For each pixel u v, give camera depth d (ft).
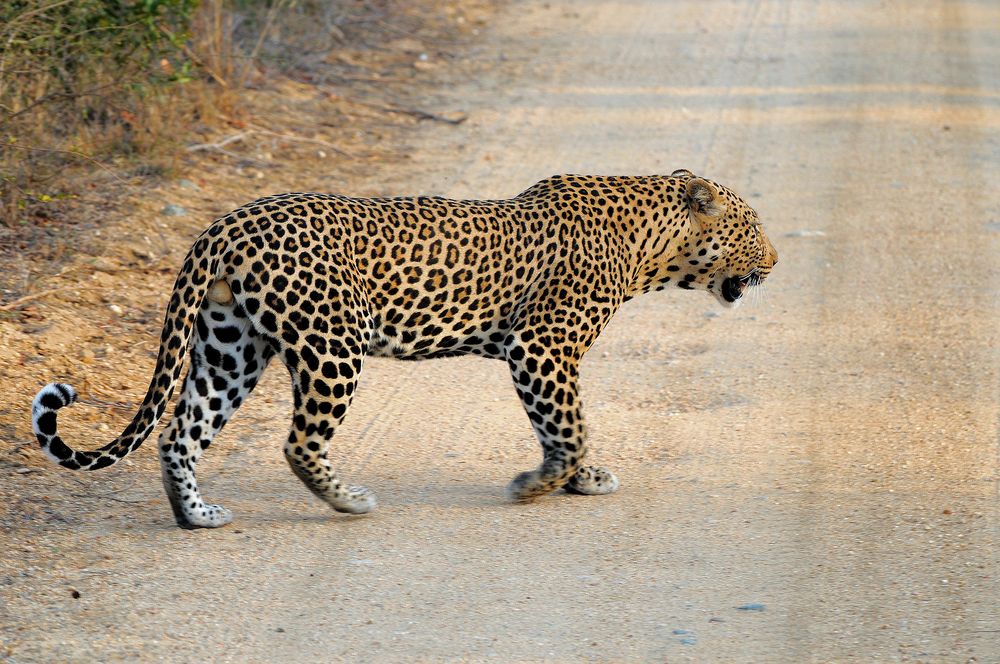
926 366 47.39
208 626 29.91
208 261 33.22
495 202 37.09
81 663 28.04
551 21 109.81
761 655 28.58
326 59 90.48
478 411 44.70
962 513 35.58
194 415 35.06
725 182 70.49
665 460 40.22
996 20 109.40
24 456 38.22
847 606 30.71
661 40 103.76
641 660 28.48
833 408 43.91
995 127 80.43
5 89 55.26
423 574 32.65
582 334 36.88
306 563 33.22
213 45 75.61
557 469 36.55
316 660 28.53
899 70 94.27
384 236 34.78
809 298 54.90
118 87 61.46
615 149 76.18
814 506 36.40
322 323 33.55
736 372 47.55
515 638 29.48
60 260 51.83
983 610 30.30
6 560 32.50
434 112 83.05
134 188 60.59
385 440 42.09
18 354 43.91
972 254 59.41
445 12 108.99
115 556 33.27
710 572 32.60
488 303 36.27
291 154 71.31
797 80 92.22
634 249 38.27
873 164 73.51
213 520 35.09
